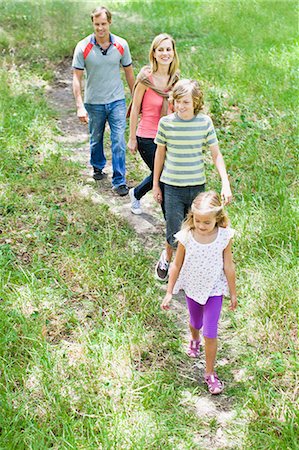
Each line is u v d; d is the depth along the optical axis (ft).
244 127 26.13
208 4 50.57
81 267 17.16
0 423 11.88
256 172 22.47
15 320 14.83
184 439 12.17
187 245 12.82
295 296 15.72
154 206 21.61
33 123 26.78
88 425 12.09
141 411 12.55
